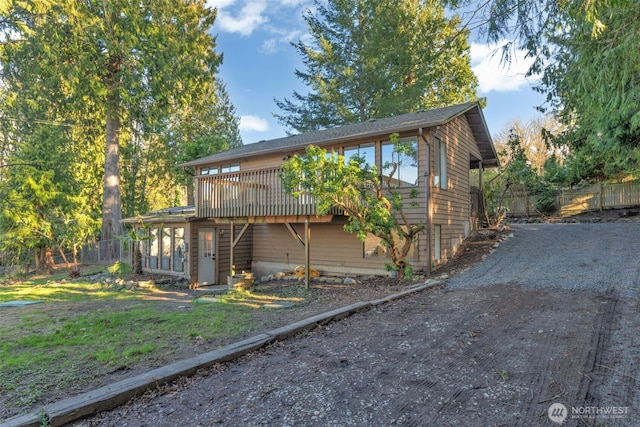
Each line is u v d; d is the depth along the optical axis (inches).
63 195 614.5
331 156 315.9
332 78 807.7
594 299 222.1
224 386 133.3
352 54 783.7
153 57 679.7
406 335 183.8
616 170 621.9
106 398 118.3
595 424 100.3
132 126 815.7
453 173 466.0
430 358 150.9
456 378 131.1
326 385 130.0
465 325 193.0
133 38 648.4
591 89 197.5
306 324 202.7
